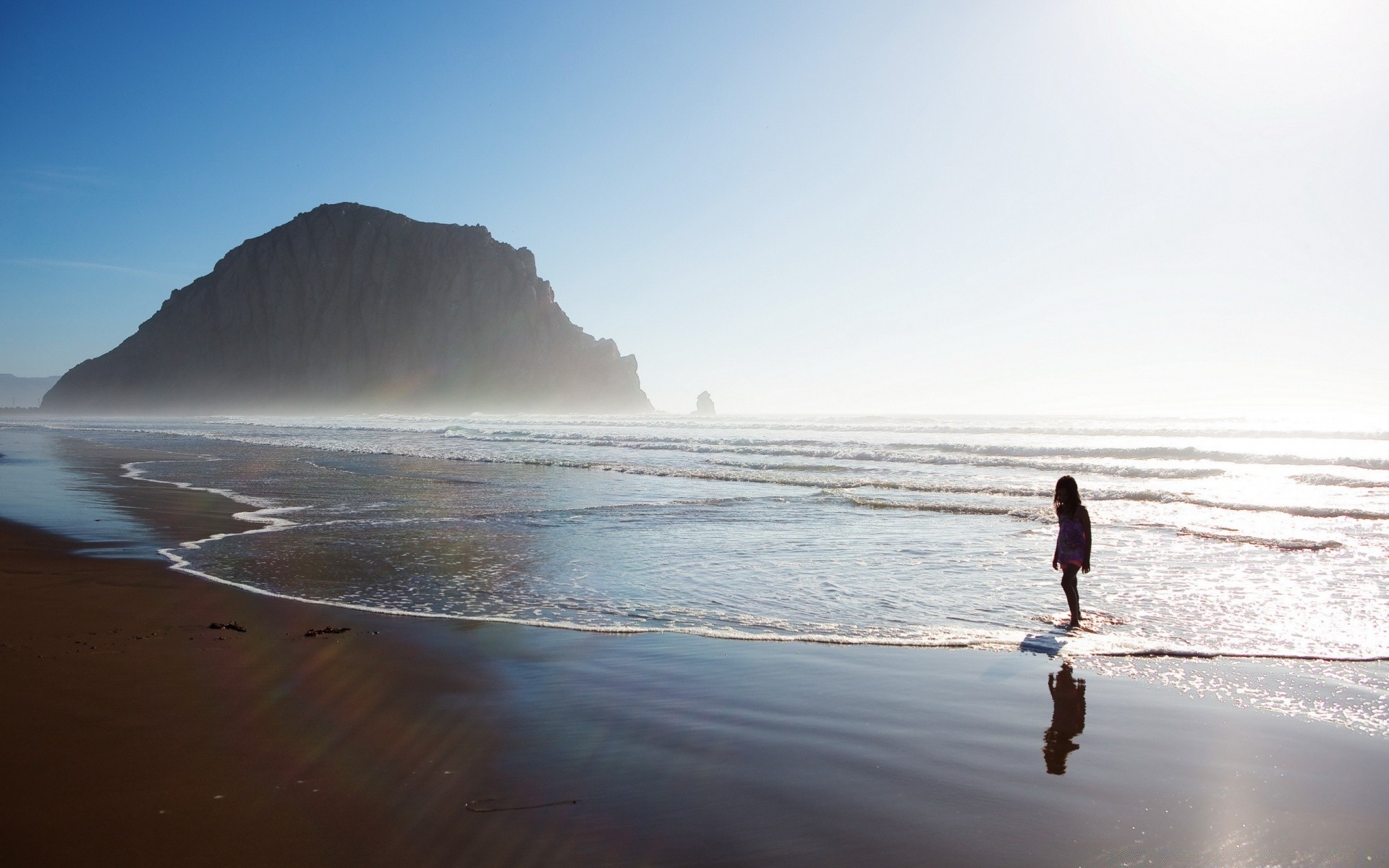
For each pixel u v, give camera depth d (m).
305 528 14.89
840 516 16.83
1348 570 11.18
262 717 5.27
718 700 5.80
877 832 3.79
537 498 20.30
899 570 11.19
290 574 10.59
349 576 10.56
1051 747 4.95
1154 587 10.06
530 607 8.91
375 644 7.25
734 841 3.69
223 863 3.37
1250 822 3.94
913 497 20.19
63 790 4.09
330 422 105.38
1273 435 46.28
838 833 3.78
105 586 9.59
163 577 10.22
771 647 7.32
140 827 3.70
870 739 5.07
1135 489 21.33
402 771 4.44
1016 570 11.17
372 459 34.16
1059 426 65.94
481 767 4.53
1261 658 7.00
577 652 7.09
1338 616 8.57
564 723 5.27
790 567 11.34
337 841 3.60
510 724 5.25
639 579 10.55
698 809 4.01
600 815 3.92
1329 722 5.41
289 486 22.98
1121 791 4.30
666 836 3.71
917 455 32.84
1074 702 5.82
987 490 21.30
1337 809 4.09
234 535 13.94
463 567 11.24
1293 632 7.87
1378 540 13.65
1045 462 29.66
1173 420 83.94
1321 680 6.36
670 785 4.31
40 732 4.90
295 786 4.20
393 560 11.77
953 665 6.75
